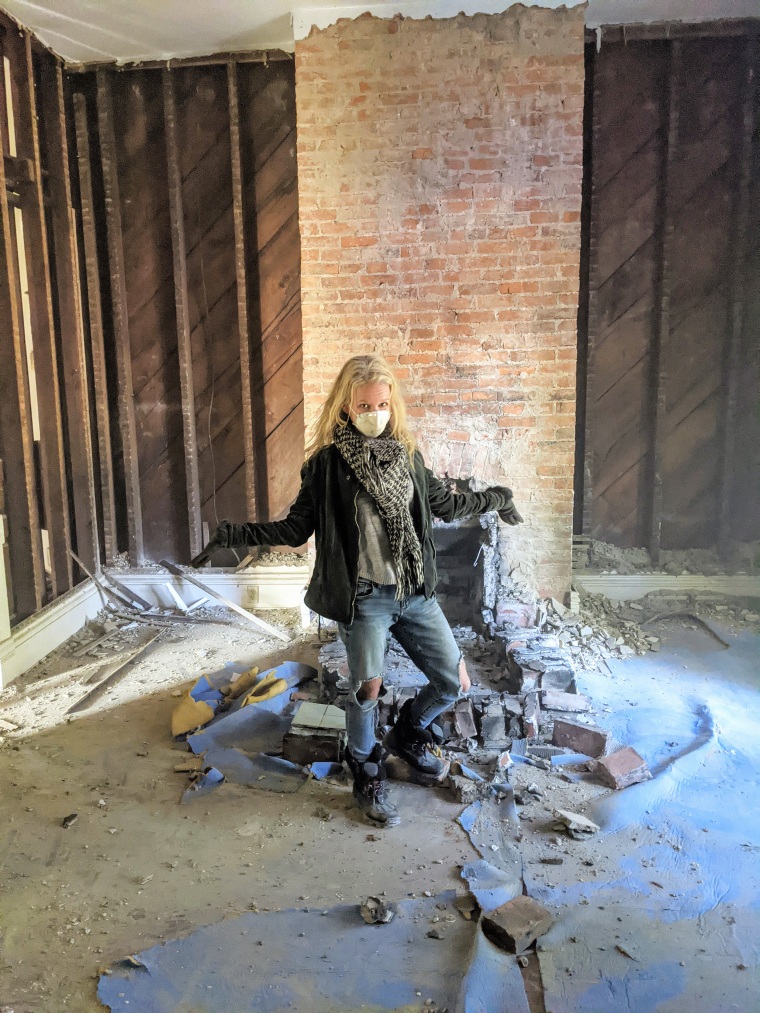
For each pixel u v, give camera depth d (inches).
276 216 185.6
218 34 167.2
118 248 187.0
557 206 157.8
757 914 85.0
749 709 135.5
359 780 105.0
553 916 84.5
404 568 92.7
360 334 164.1
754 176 173.6
